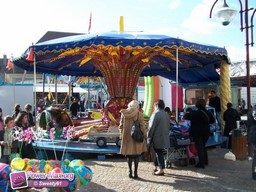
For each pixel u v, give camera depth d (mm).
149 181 7691
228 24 10445
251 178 8016
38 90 29984
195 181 7707
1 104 21641
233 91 18047
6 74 44500
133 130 7676
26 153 7848
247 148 10727
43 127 12148
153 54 13141
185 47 10641
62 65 17312
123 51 12820
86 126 12812
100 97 30156
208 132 9016
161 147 8047
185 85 19641
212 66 16391
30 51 10570
